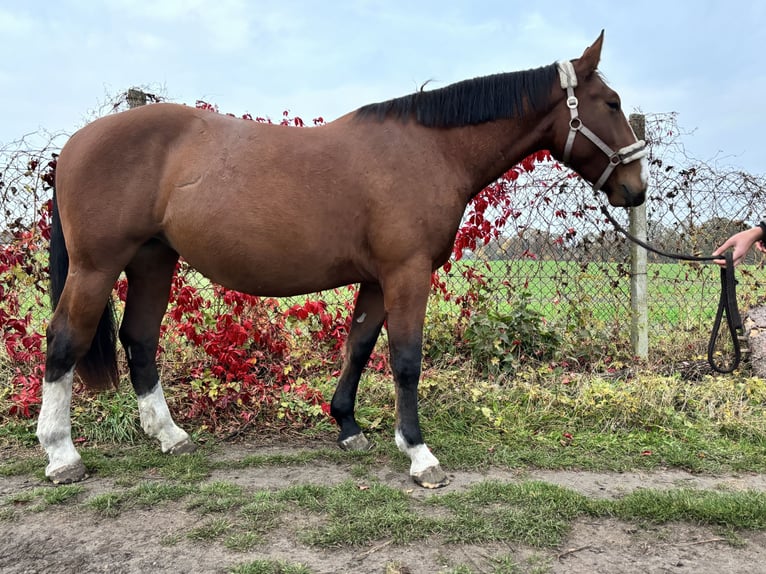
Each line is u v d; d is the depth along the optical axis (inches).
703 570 66.9
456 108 95.3
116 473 97.0
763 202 179.8
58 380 93.6
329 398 134.6
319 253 92.4
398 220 89.8
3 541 73.2
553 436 115.6
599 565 67.8
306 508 82.1
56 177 96.1
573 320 176.7
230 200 89.4
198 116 96.0
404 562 67.8
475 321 158.1
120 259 93.7
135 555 69.7
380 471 98.6
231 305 139.8
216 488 88.6
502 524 76.7
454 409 128.8
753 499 83.0
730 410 122.8
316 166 91.2
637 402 124.7
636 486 93.3
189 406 129.3
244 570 65.3
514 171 164.6
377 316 108.2
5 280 139.2
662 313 184.7
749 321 161.5
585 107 97.9
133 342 107.3
